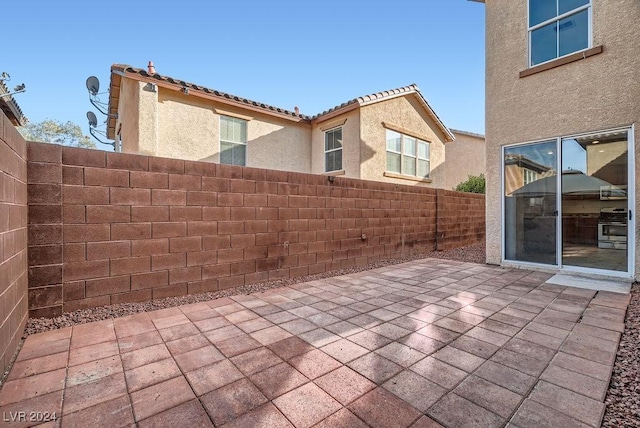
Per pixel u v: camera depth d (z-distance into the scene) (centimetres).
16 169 290
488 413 204
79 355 280
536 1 633
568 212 600
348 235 684
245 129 907
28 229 337
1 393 223
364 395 223
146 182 417
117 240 395
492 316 381
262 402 215
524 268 655
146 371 254
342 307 416
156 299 427
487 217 714
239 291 488
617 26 536
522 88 652
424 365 265
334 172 1009
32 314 341
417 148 1162
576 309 402
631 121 523
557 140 608
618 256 547
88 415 201
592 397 221
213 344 304
